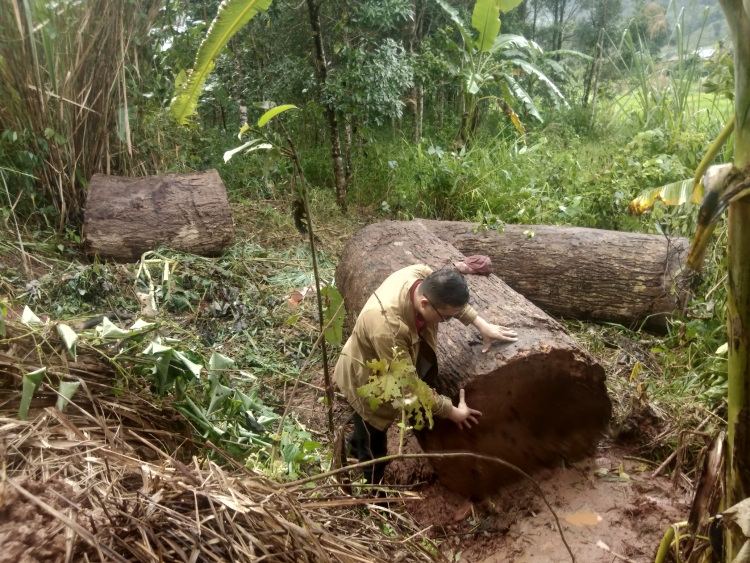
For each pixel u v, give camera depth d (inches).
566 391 110.3
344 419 135.1
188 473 60.6
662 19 378.3
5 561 47.8
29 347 88.7
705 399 112.0
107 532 52.4
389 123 350.3
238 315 172.2
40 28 178.7
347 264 164.9
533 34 440.1
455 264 142.3
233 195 259.3
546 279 176.1
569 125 370.0
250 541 55.2
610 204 206.1
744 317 54.9
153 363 93.4
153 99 236.7
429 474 120.3
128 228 188.4
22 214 190.1
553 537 97.8
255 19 269.0
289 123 305.9
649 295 162.6
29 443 65.6
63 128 195.0
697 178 65.5
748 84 49.9
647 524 97.7
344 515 75.5
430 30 363.6
